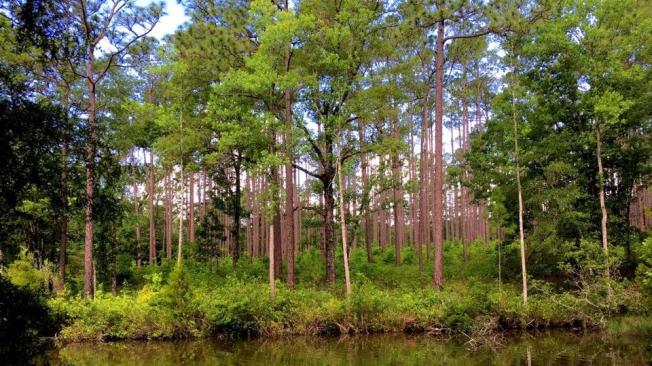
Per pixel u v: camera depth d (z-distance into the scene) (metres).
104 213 11.71
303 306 18.38
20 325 8.42
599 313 18.61
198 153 24.58
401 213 38.44
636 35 20.94
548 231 22.56
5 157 8.07
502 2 18.53
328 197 23.67
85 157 10.28
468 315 17.98
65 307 17.52
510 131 20.98
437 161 21.22
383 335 18.16
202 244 31.41
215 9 22.02
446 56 26.81
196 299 18.30
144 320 17.64
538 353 14.88
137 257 33.16
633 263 23.61
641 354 14.12
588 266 19.30
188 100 23.41
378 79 21.91
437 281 20.72
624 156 23.55
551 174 23.59
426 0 19.17
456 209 43.91
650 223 33.59
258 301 18.22
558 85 23.33
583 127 23.44
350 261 29.89
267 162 18.89
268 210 19.14
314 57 21.22
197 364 14.12
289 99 20.89
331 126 21.08
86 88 26.14
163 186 41.22
